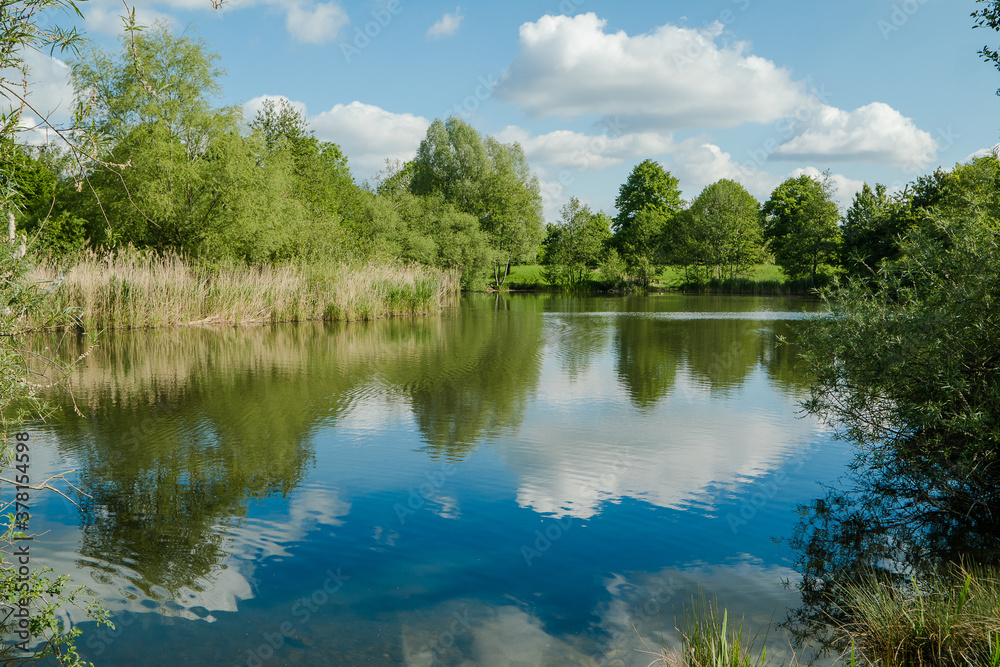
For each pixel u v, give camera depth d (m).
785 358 15.61
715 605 4.12
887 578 4.45
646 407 10.06
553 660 3.51
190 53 23.97
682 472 6.84
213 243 25.05
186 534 5.18
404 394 10.98
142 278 20.67
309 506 5.82
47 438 8.08
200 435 8.25
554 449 7.71
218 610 4.04
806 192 60.69
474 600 4.20
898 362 5.61
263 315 23.33
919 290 6.07
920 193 33.16
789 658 3.50
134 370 13.10
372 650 3.61
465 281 51.91
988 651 3.37
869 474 6.69
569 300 43.78
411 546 5.00
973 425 5.01
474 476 6.68
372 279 27.52
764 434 8.42
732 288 56.62
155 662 3.46
